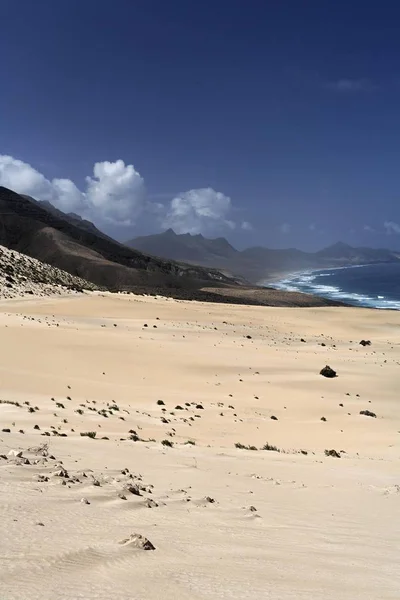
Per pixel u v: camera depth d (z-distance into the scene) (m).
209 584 5.36
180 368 47.59
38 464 11.80
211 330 77.56
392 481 18.20
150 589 4.89
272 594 5.27
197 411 33.69
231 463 18.62
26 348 45.69
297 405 39.09
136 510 9.06
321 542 9.04
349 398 42.69
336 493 15.25
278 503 12.76
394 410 39.59
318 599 5.31
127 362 46.78
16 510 7.40
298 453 24.58
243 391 42.31
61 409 27.36
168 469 15.40
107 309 86.94
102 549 6.05
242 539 8.27
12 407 25.66
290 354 63.34
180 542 7.27
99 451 16.77
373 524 11.57
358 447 28.47
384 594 5.89
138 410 31.53
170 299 120.44
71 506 8.32
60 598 4.27
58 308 81.44
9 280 94.50
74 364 43.16
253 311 113.25
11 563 5.04
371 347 78.12
